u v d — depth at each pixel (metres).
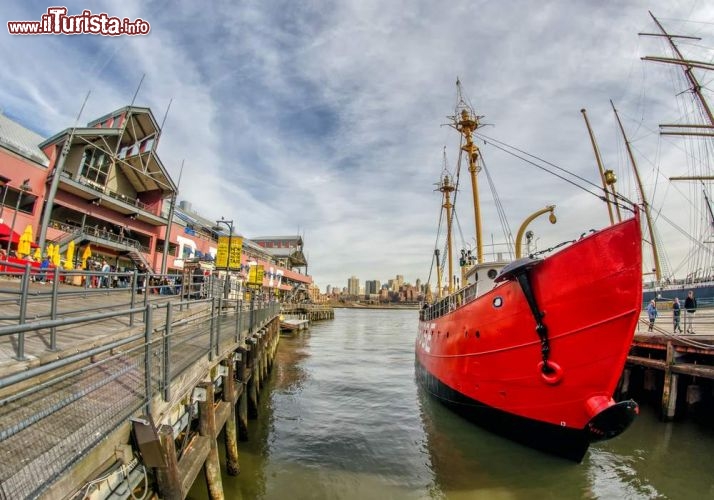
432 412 15.29
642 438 12.34
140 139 30.78
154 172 31.30
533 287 9.84
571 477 9.56
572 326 9.23
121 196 29.62
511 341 10.55
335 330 62.12
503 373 10.91
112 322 10.58
